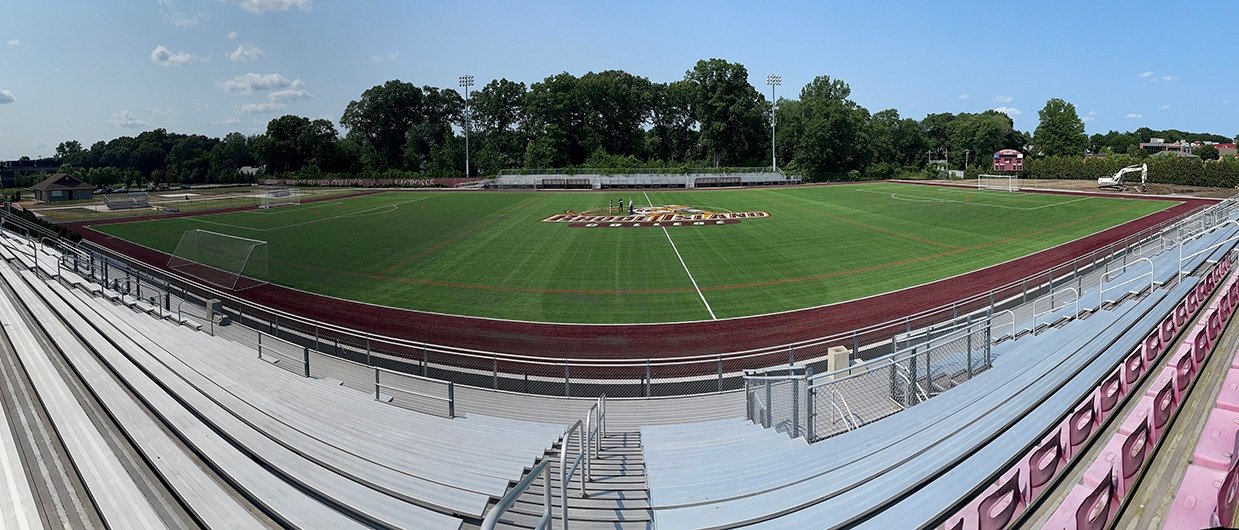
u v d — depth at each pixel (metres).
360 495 7.80
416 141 130.75
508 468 8.95
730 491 7.61
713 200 66.69
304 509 7.41
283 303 24.44
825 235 39.16
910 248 33.97
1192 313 13.98
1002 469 7.22
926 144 135.38
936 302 23.03
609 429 12.41
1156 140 193.88
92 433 9.42
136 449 9.06
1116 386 8.80
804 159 106.81
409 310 23.41
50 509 7.50
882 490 7.11
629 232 42.41
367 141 133.62
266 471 8.30
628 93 124.69
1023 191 66.88
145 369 12.83
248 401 11.24
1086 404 7.73
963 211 49.53
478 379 16.20
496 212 56.94
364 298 25.28
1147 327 12.60
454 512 7.61
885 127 125.94
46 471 8.41
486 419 11.92
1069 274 24.41
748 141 117.88
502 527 7.34
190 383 12.07
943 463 7.57
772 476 7.95
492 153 124.69
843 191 76.69
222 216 55.69
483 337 20.19
